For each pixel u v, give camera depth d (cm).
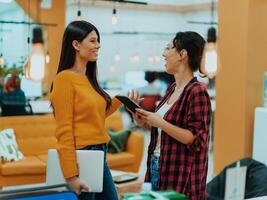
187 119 223
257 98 530
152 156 242
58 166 210
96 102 217
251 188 333
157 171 235
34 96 761
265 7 531
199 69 238
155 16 1401
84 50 219
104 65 1359
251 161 354
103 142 220
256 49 526
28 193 154
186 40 231
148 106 990
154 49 1411
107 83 1330
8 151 498
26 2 772
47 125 561
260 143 504
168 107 234
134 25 1375
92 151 210
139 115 233
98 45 223
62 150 207
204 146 221
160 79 1137
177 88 238
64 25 775
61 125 209
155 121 225
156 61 1397
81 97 212
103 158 212
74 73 216
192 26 1378
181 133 220
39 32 553
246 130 523
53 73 757
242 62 523
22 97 658
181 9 1388
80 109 212
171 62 236
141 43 1405
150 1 1335
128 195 183
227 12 539
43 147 548
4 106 634
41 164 486
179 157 225
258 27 526
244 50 520
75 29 218
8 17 899
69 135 209
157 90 1094
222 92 548
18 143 534
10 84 656
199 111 220
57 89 211
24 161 496
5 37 870
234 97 534
